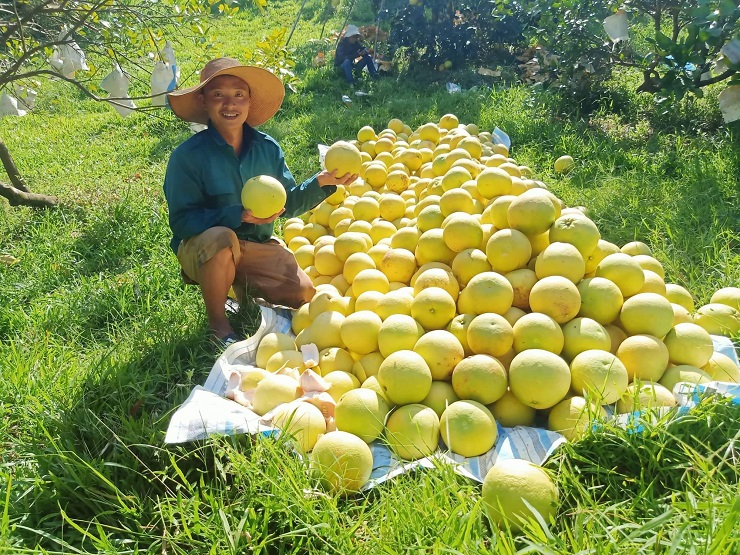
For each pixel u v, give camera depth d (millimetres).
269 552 2285
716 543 1738
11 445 3033
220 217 3744
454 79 11578
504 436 2760
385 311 3428
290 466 2479
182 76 12039
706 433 2541
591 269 3475
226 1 5699
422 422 2695
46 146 9906
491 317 3004
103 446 2916
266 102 4293
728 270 4090
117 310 4445
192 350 3783
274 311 4086
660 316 3061
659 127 7742
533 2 9539
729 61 6500
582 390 2807
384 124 8820
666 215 5105
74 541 2455
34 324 4266
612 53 8438
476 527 2174
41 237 5887
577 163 6691
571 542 1964
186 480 2494
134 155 8930
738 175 5773
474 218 3715
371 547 2162
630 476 2488
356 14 18797
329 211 5469
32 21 5508
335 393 3064
